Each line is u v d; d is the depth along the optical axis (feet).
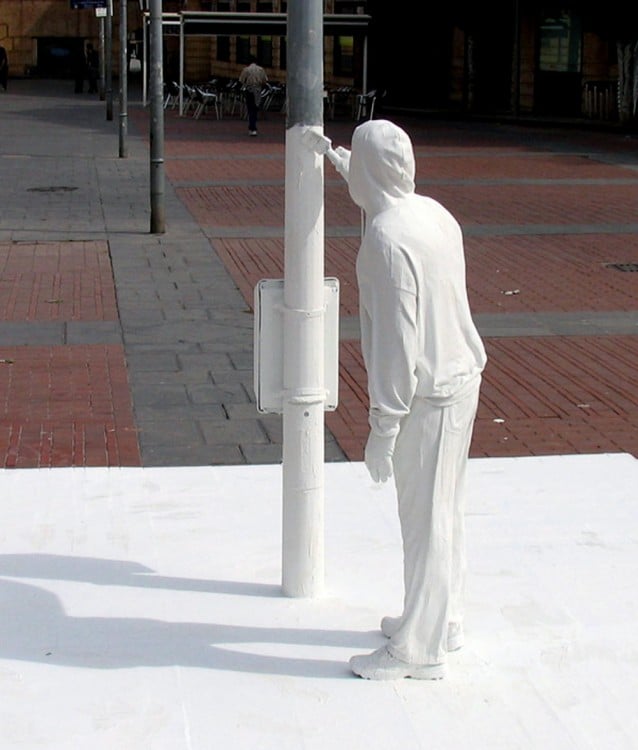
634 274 51.52
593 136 119.14
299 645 18.72
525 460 28.12
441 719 16.66
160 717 16.70
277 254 55.01
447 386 16.52
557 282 49.78
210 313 43.68
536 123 132.67
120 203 70.54
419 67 155.94
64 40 214.90
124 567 21.70
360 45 155.94
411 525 17.17
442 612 17.39
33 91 179.73
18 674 17.87
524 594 20.59
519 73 137.18
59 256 54.39
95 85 184.14
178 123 131.13
